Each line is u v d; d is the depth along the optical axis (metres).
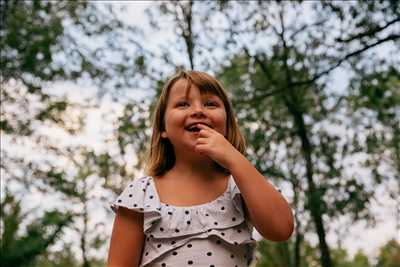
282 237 1.57
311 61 10.45
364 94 9.77
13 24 10.66
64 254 13.07
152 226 1.67
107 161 10.91
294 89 10.80
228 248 1.64
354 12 8.77
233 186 1.73
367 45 8.99
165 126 1.90
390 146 10.70
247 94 10.88
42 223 8.69
